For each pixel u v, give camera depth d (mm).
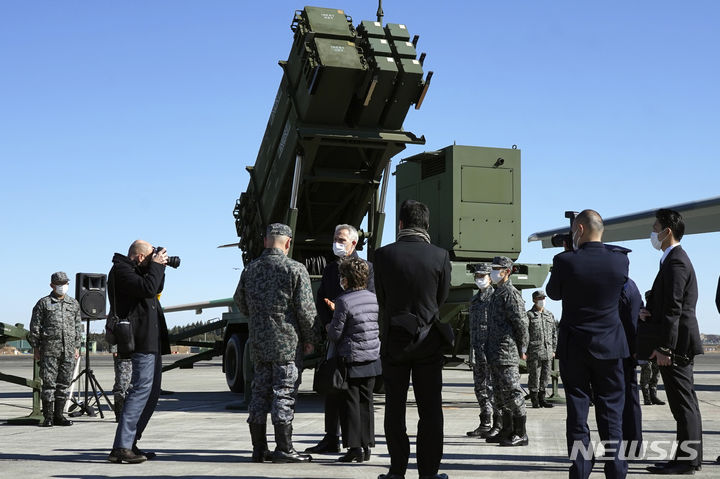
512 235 11625
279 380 5777
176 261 5926
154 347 5855
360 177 10664
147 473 5172
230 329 14195
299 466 5574
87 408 9977
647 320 5527
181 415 9891
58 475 5074
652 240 5586
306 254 11680
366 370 5816
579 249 4469
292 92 10234
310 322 5809
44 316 8766
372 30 9734
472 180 11555
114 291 5797
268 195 11492
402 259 4531
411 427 8203
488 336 7152
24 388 16391
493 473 5301
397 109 9953
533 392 11617
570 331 4379
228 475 5098
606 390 4367
